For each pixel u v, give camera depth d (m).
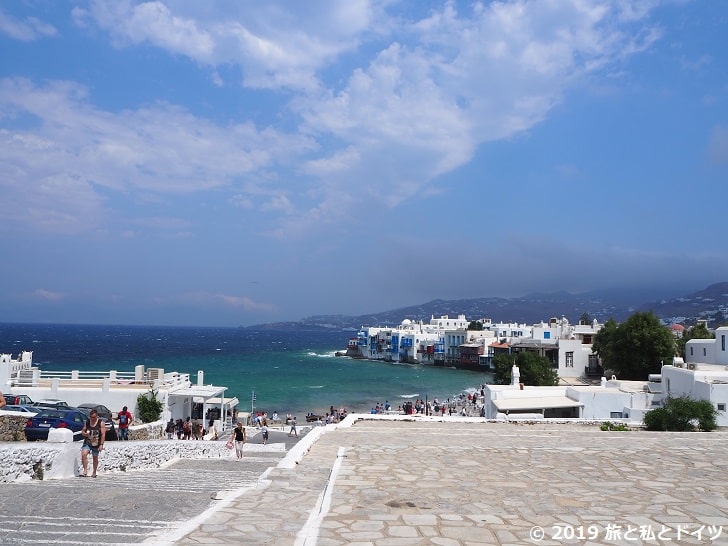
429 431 19.44
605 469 11.95
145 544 6.54
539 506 8.84
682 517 8.33
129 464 19.02
